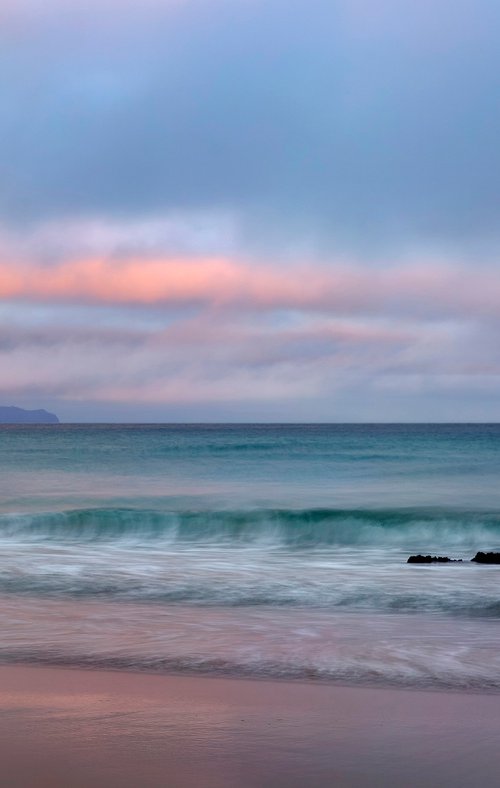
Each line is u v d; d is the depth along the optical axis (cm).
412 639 896
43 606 1126
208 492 3822
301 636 911
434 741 512
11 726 530
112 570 1499
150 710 579
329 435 11238
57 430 15500
